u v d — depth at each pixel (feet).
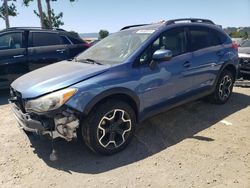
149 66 13.97
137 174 11.53
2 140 15.05
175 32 15.87
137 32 15.78
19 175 11.83
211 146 13.56
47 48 25.73
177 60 15.38
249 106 19.27
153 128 15.83
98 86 12.09
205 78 17.42
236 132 15.11
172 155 12.87
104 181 11.17
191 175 11.28
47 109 11.34
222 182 10.77
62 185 11.07
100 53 15.53
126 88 12.92
